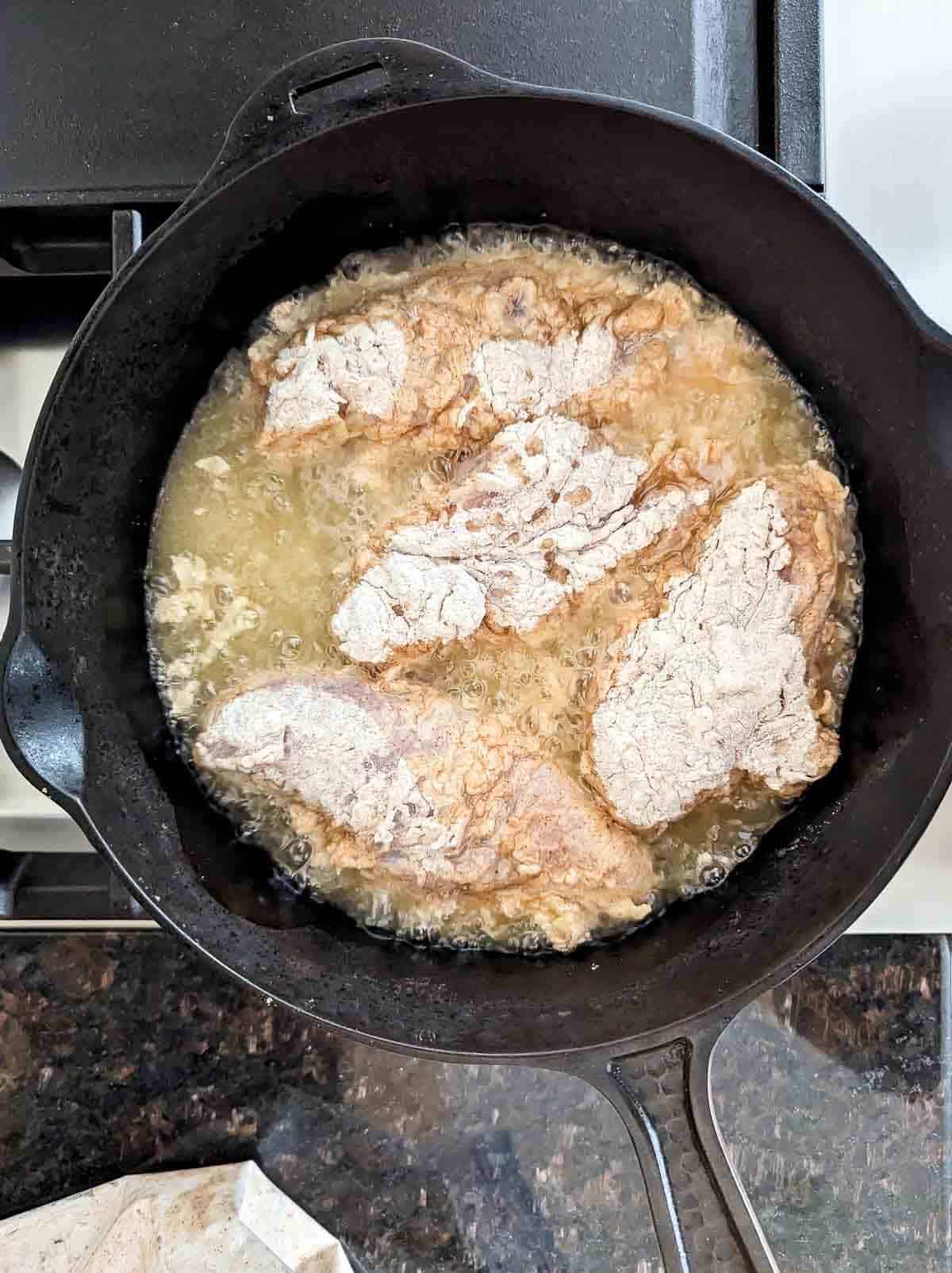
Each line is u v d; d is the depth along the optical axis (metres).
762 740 0.41
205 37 0.42
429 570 0.40
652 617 0.40
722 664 0.40
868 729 0.41
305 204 0.38
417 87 0.35
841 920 0.36
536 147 0.37
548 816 0.41
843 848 0.40
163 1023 0.50
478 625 0.41
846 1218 0.50
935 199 0.47
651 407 0.41
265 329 0.43
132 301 0.37
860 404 0.40
